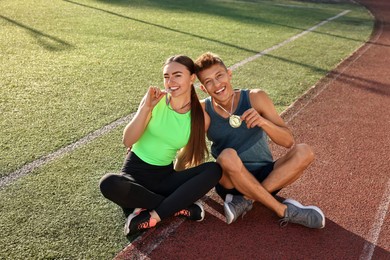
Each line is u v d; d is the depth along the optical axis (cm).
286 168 275
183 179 272
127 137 267
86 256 237
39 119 402
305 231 273
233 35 843
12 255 233
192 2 1219
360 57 753
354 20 1160
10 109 420
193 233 265
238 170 262
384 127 446
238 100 279
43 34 730
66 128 388
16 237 247
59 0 1062
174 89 264
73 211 274
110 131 388
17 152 340
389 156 380
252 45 775
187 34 814
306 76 609
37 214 268
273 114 279
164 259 242
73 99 457
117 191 251
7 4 968
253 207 294
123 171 274
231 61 657
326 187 324
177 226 270
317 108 489
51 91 476
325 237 268
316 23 1069
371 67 692
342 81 601
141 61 615
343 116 470
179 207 262
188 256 246
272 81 573
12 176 307
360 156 378
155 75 555
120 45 697
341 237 269
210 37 806
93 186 303
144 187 266
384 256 254
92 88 494
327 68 661
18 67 551
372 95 550
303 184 326
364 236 271
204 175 265
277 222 280
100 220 267
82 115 418
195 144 278
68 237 250
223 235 265
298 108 483
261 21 1028
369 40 905
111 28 813
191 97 273
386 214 295
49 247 241
